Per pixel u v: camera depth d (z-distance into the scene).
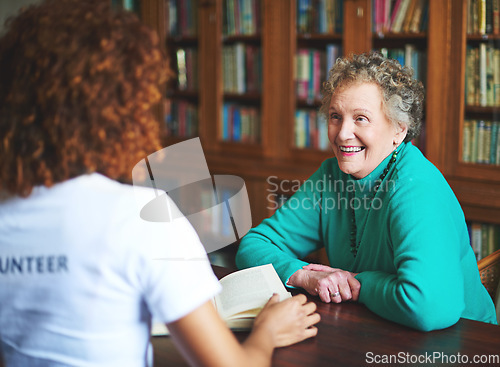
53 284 0.83
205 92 3.76
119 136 0.83
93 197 0.84
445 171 2.87
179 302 0.83
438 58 2.80
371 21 3.01
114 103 0.81
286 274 1.56
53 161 0.82
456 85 2.78
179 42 3.84
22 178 0.82
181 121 3.92
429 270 1.31
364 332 1.28
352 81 1.54
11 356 0.89
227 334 0.87
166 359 1.16
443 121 2.84
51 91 0.78
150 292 0.83
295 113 3.38
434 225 1.39
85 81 0.79
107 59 0.79
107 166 0.85
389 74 1.53
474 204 2.70
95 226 0.83
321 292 1.45
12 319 0.87
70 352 0.85
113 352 0.85
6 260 0.86
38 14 0.83
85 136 0.81
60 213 0.84
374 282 1.40
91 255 0.82
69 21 0.81
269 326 1.09
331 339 1.24
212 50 3.67
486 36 2.66
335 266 1.75
